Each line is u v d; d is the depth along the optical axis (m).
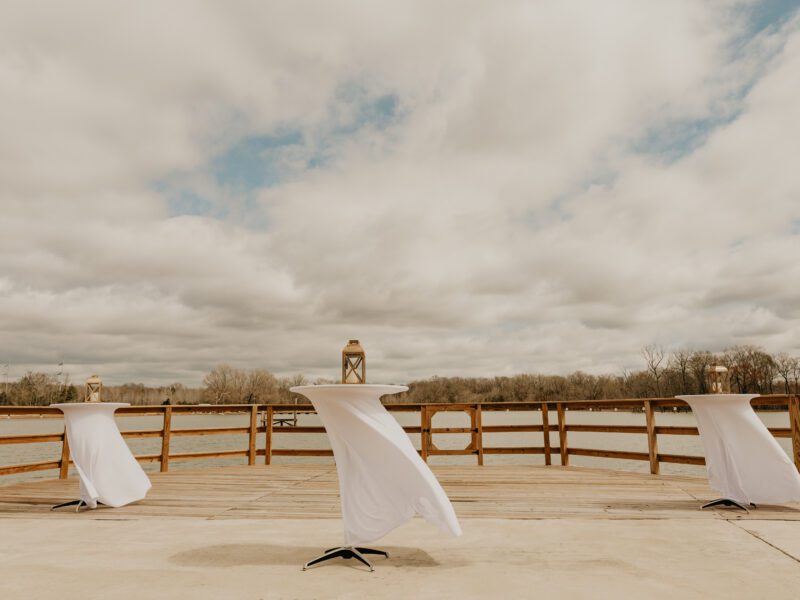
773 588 2.80
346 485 3.35
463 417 90.56
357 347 3.71
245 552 3.56
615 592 2.75
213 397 93.62
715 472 4.91
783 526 4.23
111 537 3.99
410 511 3.23
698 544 3.70
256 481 6.85
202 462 25.84
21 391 75.94
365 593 2.75
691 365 65.38
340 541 3.84
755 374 63.53
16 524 4.46
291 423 53.88
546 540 3.84
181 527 4.32
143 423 89.12
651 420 7.21
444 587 2.84
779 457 4.67
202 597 2.71
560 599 2.65
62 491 6.23
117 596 2.71
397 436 3.36
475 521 4.45
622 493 5.79
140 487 5.25
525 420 79.00
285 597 2.70
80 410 5.14
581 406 8.12
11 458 26.61
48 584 2.90
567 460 8.19
